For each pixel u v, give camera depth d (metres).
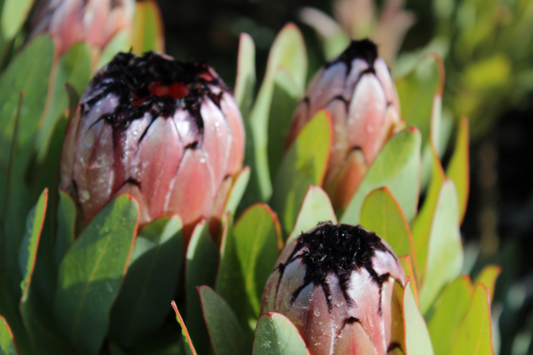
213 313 0.46
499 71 0.80
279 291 0.44
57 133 0.50
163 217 0.46
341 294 0.43
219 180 0.47
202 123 0.46
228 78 1.09
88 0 0.53
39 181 0.51
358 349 0.43
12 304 0.49
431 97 0.53
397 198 0.50
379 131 0.50
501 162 1.14
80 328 0.48
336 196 0.50
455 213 0.51
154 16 0.56
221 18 1.23
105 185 0.46
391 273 0.44
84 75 0.52
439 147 0.64
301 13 0.82
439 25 0.89
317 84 0.50
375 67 0.49
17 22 0.54
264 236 0.48
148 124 0.46
